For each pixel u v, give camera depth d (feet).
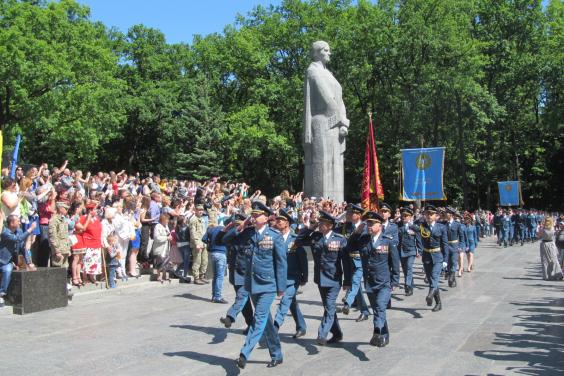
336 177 87.15
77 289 46.14
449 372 24.41
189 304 42.37
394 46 134.82
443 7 135.33
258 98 156.46
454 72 129.39
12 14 114.01
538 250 102.12
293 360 26.58
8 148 113.91
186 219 54.03
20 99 114.32
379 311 29.40
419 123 133.28
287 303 30.45
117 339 30.89
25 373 24.36
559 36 163.22
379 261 29.63
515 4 168.55
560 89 168.14
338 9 159.74
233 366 25.58
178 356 27.35
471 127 142.00
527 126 182.29
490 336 31.78
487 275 63.26
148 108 166.50
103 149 172.76
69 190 52.85
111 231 48.73
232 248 31.30
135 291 48.49
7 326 33.94
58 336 31.50
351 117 154.92
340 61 143.43
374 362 26.17
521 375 23.94
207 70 175.11
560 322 35.94
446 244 42.88
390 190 159.63
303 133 88.58
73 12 132.05
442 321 36.45
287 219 30.94
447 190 175.73
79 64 126.31
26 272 38.11
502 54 165.48
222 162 143.02
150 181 66.59
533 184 194.70
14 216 37.70
